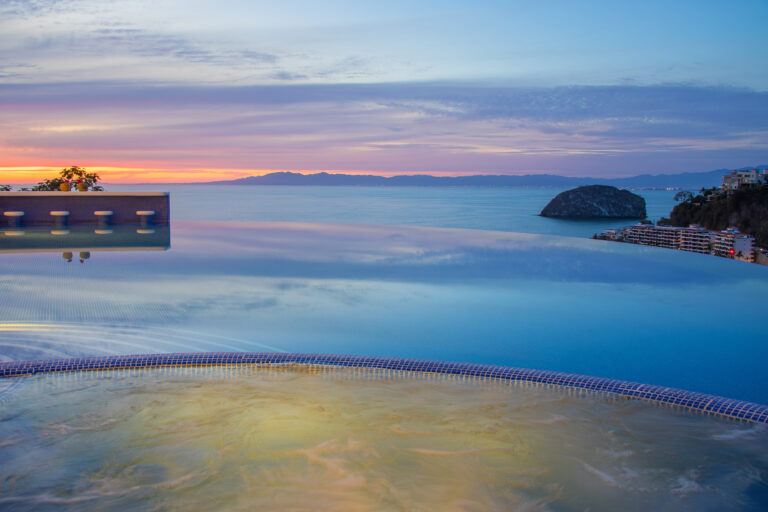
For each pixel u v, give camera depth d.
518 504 1.69
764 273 5.47
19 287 4.53
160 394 2.44
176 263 5.88
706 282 4.96
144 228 9.75
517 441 2.05
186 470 1.87
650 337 3.21
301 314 3.66
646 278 5.13
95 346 2.99
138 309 3.76
